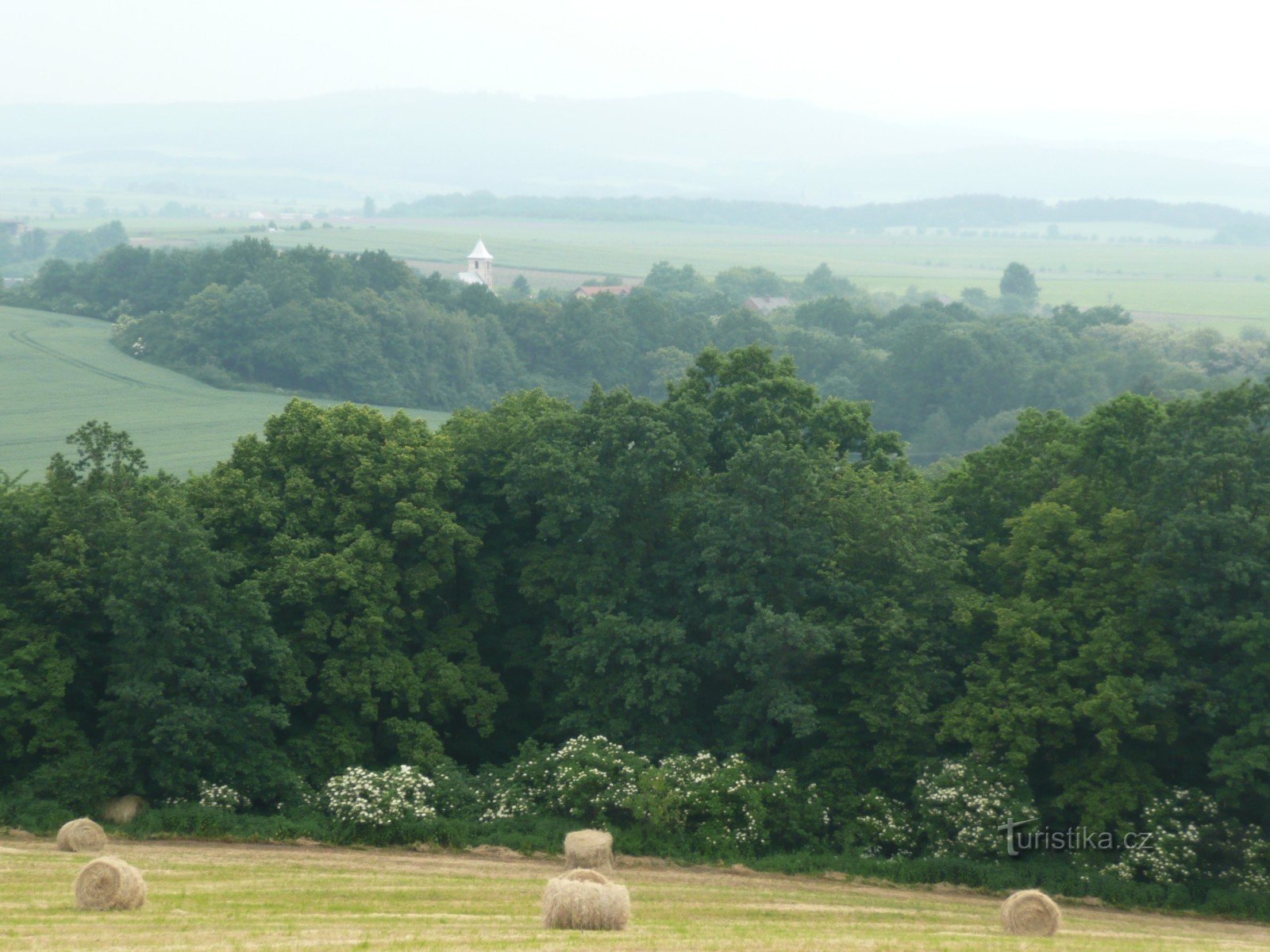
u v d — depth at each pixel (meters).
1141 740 93.25
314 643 100.62
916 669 99.75
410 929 62.03
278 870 79.06
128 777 91.62
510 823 93.38
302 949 56.19
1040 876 88.00
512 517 115.06
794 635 96.38
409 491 107.88
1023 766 92.94
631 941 59.91
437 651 107.06
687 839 91.62
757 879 86.44
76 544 96.19
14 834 85.88
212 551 95.94
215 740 94.62
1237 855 86.12
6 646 94.38
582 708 106.88
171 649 92.81
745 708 99.81
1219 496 93.50
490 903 71.31
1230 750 86.81
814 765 98.50
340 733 99.75
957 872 88.44
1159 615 94.06
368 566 102.38
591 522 108.25
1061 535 100.62
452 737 110.62
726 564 104.81
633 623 104.00
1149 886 85.38
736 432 115.19
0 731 91.62
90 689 98.94
